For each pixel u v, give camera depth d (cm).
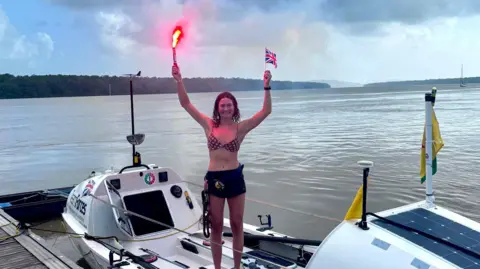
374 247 361
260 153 2066
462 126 2856
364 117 4075
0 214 941
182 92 470
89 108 9181
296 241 609
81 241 734
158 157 2111
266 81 449
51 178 1775
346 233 381
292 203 1214
